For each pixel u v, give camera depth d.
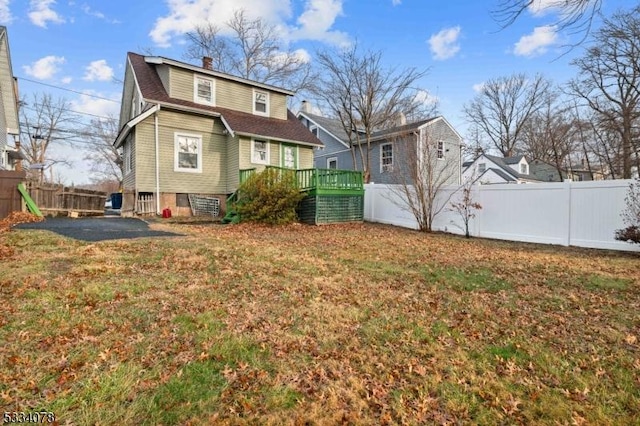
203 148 14.22
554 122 27.88
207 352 2.64
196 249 6.07
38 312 3.15
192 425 1.89
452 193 10.89
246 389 2.23
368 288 4.43
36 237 6.47
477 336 3.10
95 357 2.48
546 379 2.44
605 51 14.65
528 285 4.71
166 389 2.18
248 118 15.49
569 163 29.17
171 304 3.54
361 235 9.57
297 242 7.87
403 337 3.05
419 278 4.97
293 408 2.07
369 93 19.05
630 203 7.46
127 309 3.35
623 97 16.89
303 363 2.58
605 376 2.47
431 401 2.18
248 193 11.38
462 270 5.50
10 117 15.68
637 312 3.71
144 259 5.20
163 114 13.17
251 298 3.87
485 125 38.78
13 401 2.00
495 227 9.80
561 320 3.48
